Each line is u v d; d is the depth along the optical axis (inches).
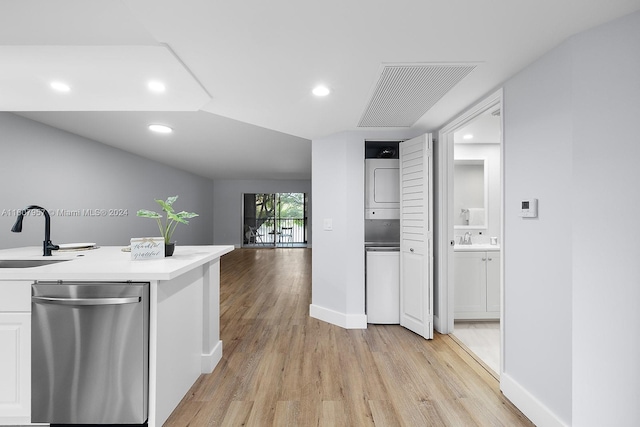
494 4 50.1
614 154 55.7
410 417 70.2
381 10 51.8
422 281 115.3
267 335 117.7
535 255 68.9
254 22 55.1
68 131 169.2
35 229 152.4
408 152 122.6
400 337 115.9
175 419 69.1
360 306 125.7
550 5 50.3
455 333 121.0
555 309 63.1
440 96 88.8
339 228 128.8
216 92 86.9
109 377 60.9
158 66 70.7
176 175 299.4
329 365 94.2
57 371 61.0
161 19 53.9
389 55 66.7
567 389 60.1
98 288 60.5
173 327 70.8
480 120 116.0
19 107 98.9
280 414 71.1
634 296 54.8
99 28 62.4
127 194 225.9
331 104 95.7
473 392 80.2
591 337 57.7
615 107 55.4
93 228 191.6
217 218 397.4
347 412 71.8
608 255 56.3
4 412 61.7
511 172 77.0
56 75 76.1
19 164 143.8
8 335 61.7
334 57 67.6
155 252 76.5
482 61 69.1
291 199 415.8
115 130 165.0
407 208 123.6
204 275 89.7
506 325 79.1
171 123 151.1
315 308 138.0
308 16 53.4
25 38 62.8
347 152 126.0
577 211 58.4
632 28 53.7
